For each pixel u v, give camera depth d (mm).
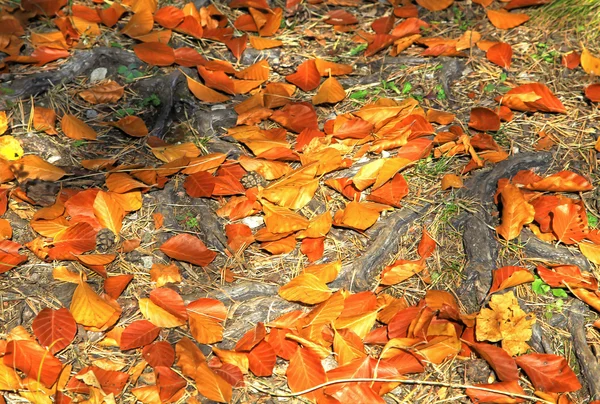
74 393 2316
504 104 3219
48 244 2658
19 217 2797
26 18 3672
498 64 3428
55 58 3471
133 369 2379
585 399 2328
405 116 3057
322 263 2691
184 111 3266
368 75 3451
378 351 2459
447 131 3111
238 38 3531
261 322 2479
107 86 3301
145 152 3062
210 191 2816
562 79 3391
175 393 2312
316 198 2879
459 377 2400
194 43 3625
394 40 3531
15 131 3100
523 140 3098
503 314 2398
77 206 2756
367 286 2650
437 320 2482
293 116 3100
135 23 3557
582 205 2748
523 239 2717
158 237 2764
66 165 2992
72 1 3816
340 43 3666
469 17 3779
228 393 2258
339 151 2900
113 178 2812
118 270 2664
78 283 2584
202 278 2652
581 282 2545
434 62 3465
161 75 3391
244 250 2736
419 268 2633
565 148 3043
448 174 2916
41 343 2410
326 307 2439
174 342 2475
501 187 2854
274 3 3857
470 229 2734
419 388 2371
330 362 2432
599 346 2451
